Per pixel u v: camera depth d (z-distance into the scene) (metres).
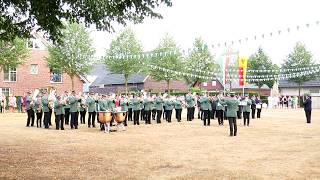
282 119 30.61
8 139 17.38
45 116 22.89
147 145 15.73
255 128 22.94
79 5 10.85
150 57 52.47
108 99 21.61
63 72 48.19
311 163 11.84
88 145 15.62
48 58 46.72
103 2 10.39
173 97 29.03
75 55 45.62
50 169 10.89
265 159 12.56
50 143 16.14
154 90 64.75
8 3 11.15
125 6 11.23
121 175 10.24
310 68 60.41
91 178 9.87
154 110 29.25
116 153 13.69
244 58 49.25
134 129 22.31
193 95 32.66
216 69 56.91
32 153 13.53
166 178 9.94
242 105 24.88
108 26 11.59
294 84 73.69
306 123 26.69
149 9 11.37
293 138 18.06
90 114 23.83
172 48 52.44
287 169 10.97
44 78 51.69
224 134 19.77
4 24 11.84
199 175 10.27
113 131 21.16
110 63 49.19
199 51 56.34
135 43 49.34
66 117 25.11
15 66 41.59
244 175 10.23
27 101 24.28
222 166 11.45
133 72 50.47
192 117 29.20
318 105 55.72
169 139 17.69
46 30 11.95
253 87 73.50
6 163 11.69
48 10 10.97
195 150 14.45
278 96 59.19
